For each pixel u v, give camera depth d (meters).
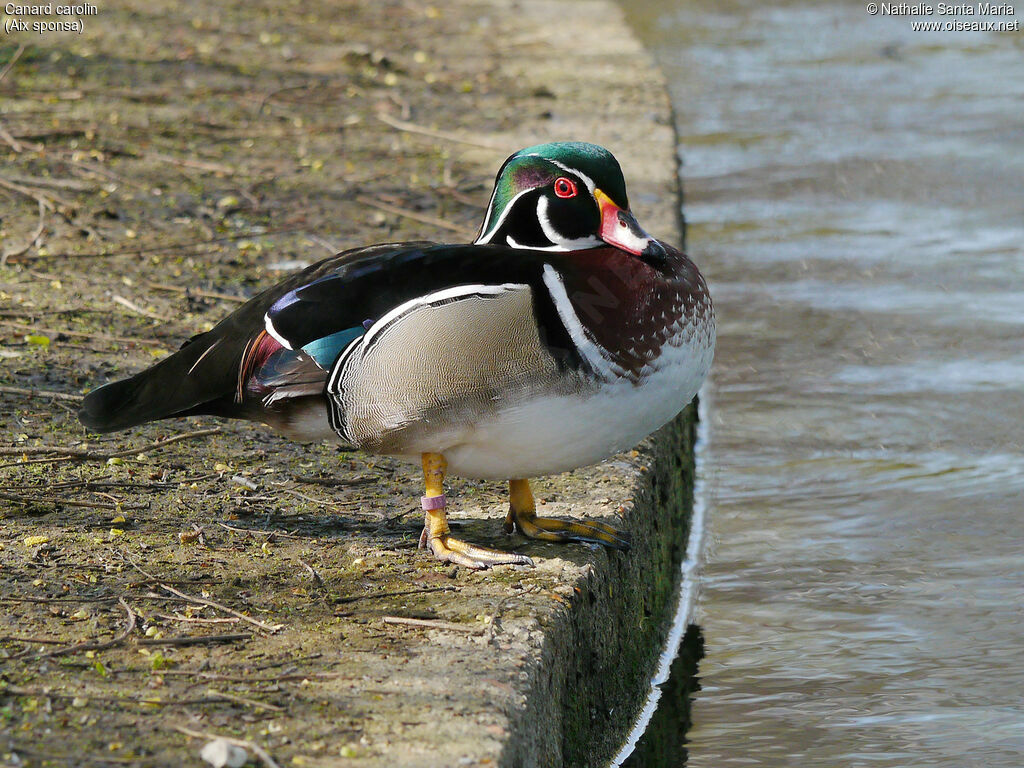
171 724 6.10
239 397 8.01
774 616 10.12
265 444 9.77
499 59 23.27
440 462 7.96
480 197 15.81
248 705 6.29
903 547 10.95
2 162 15.69
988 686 9.11
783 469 12.32
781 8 31.86
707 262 16.89
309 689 6.47
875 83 25.30
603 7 28.67
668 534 10.42
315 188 15.87
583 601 7.86
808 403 13.40
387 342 7.54
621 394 7.51
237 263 13.36
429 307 7.48
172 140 17.25
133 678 6.51
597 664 8.13
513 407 7.47
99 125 17.47
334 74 21.27
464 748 5.98
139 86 19.53
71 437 9.52
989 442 12.59
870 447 12.55
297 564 7.93
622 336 7.44
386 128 18.67
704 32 29.62
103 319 11.70
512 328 7.40
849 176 20.03
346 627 7.16
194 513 8.57
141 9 24.31
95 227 14.02
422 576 7.84
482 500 9.05
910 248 17.23
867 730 8.69
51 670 6.54
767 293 15.91
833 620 10.00
